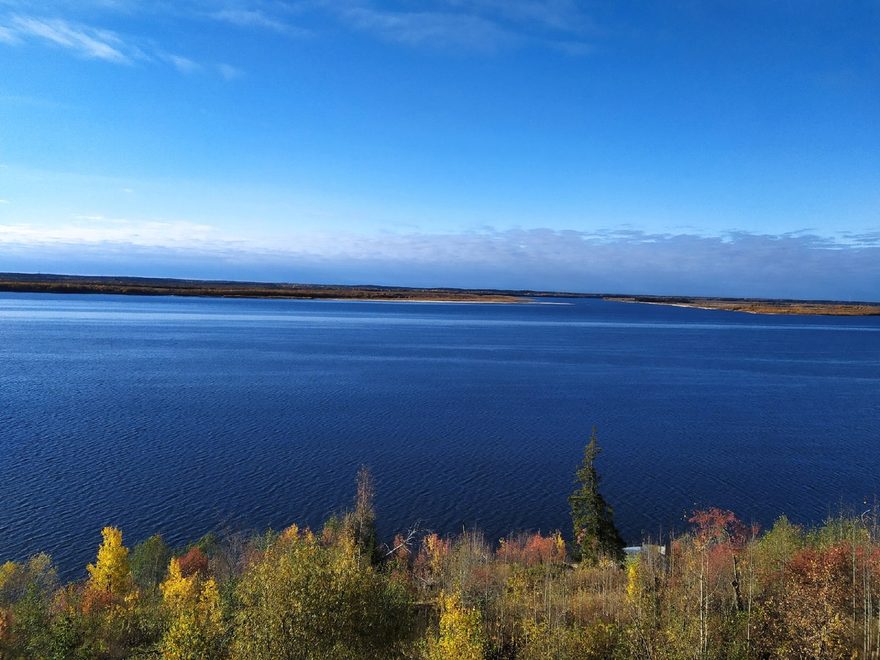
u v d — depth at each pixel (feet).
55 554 177.88
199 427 314.14
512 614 111.55
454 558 145.79
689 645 82.38
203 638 80.28
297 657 72.69
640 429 335.06
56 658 91.40
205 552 166.91
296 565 79.61
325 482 239.50
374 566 147.02
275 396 401.49
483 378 500.33
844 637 85.81
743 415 376.48
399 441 299.17
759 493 236.22
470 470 257.96
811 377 544.62
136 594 124.36
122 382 436.35
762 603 102.22
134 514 205.57
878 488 242.37
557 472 257.55
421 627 102.78
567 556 178.70
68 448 271.49
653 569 116.57
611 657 88.99
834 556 109.40
